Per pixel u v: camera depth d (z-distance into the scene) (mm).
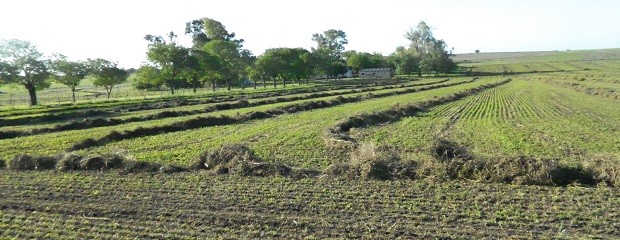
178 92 81625
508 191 13914
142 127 26891
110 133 24984
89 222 11867
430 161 15977
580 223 11523
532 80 89625
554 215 12031
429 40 154875
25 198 13820
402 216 12055
